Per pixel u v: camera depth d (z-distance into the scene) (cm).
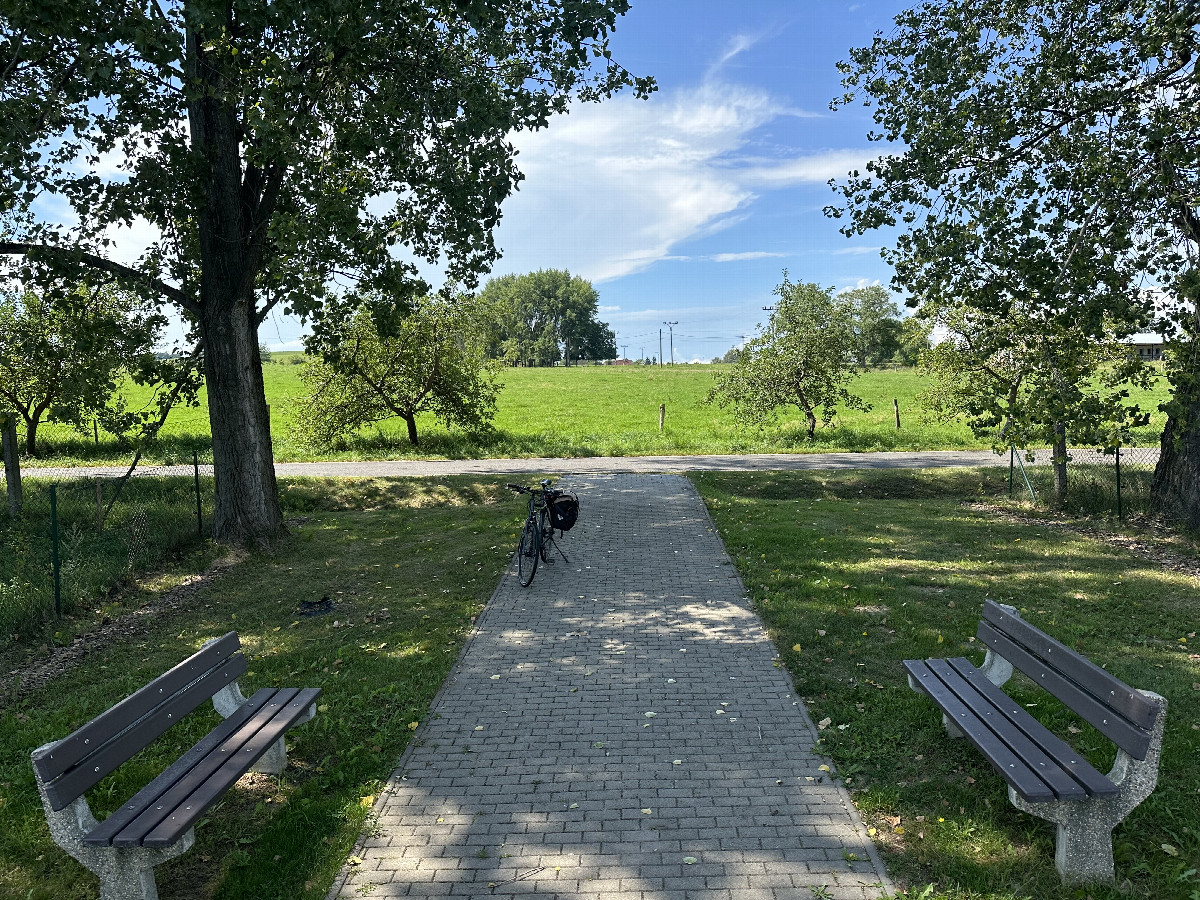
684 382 7006
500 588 905
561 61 1023
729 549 1066
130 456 2508
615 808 434
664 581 917
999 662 514
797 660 651
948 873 367
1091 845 357
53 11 792
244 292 1116
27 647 764
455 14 1009
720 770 474
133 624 834
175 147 1027
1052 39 1050
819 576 911
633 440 2664
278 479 1789
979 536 1135
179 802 370
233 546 1130
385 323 1155
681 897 354
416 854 394
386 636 749
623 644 707
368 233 1074
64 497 1571
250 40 937
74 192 1071
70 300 1187
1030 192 975
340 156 1005
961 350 1562
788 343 2542
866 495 1658
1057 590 846
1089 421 929
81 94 918
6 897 375
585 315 15000
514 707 577
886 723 524
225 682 470
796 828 409
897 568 947
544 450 2467
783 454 2352
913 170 1077
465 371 2584
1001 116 1002
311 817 432
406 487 1725
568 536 1177
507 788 459
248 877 381
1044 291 901
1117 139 942
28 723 580
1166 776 447
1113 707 367
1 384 2227
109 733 360
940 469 1744
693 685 609
